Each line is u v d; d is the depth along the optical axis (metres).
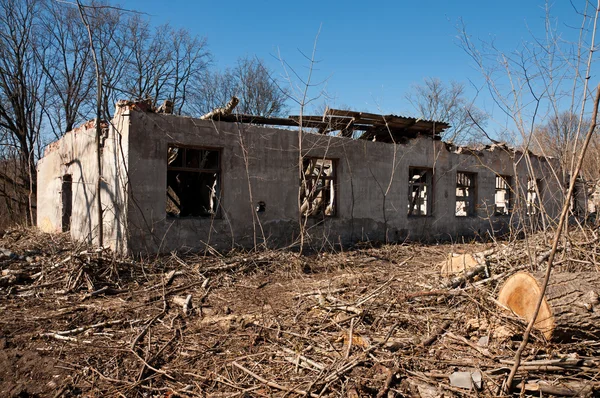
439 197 13.80
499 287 5.51
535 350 4.10
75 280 7.28
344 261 9.44
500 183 17.09
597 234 6.64
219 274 8.20
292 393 3.80
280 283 7.83
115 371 4.34
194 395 3.88
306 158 11.32
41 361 4.54
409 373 3.94
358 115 11.34
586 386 3.51
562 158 6.01
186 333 5.37
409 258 10.27
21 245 10.41
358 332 4.86
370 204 12.27
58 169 13.70
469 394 3.56
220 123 9.71
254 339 4.98
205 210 14.35
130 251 8.54
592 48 4.27
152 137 8.84
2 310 6.18
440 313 5.24
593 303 4.14
